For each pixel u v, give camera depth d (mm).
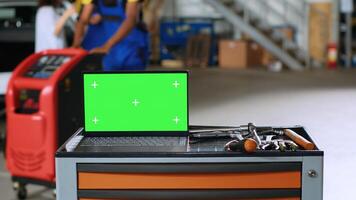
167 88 2131
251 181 1932
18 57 6305
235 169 1926
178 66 12984
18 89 3717
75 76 3648
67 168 1949
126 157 1936
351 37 12867
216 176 1933
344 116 6465
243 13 12875
